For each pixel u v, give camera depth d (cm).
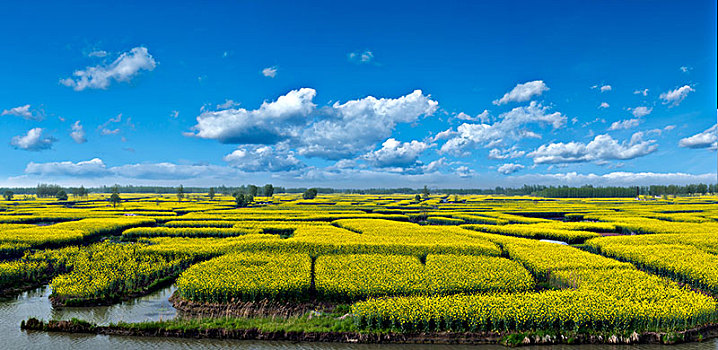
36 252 4338
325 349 2312
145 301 3084
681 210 10712
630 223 7000
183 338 2408
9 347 2277
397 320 2428
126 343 2344
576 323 2384
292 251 4466
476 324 2386
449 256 3966
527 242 4838
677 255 3988
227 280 2981
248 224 6938
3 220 8031
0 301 3075
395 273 3300
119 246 4684
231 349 2295
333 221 7819
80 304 2945
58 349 2267
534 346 2319
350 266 3512
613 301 2564
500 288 3005
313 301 2978
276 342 2375
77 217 8612
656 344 2339
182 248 4366
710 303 2539
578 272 3344
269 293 2886
